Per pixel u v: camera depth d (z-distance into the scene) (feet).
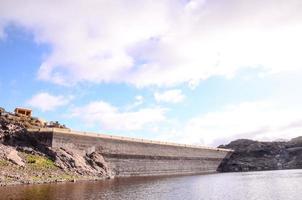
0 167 271.90
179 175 486.79
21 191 210.79
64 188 238.48
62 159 334.85
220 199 215.10
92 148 390.63
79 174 334.24
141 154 465.47
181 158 554.87
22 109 412.57
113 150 419.54
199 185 310.86
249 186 299.79
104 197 205.77
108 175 374.84
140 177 415.85
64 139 359.05
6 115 383.24
